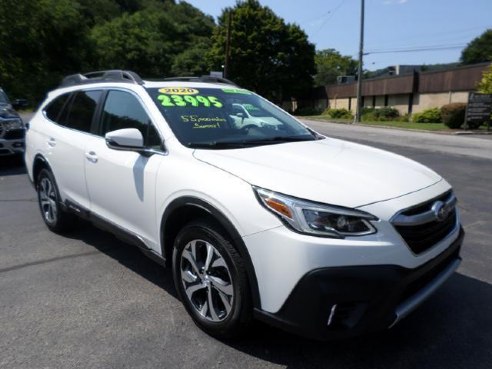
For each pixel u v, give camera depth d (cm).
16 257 442
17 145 893
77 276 399
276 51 5322
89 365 273
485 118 2144
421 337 304
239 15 5225
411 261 253
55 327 315
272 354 284
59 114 486
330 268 237
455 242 301
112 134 323
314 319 240
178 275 319
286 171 279
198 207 285
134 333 308
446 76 3030
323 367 272
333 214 244
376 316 241
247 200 260
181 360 278
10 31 4534
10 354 283
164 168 317
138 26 7594
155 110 352
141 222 346
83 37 5419
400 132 2155
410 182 288
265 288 255
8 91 4306
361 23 3081
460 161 1096
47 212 516
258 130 379
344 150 353
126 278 396
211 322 296
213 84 431
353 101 4297
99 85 430
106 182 378
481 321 325
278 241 246
